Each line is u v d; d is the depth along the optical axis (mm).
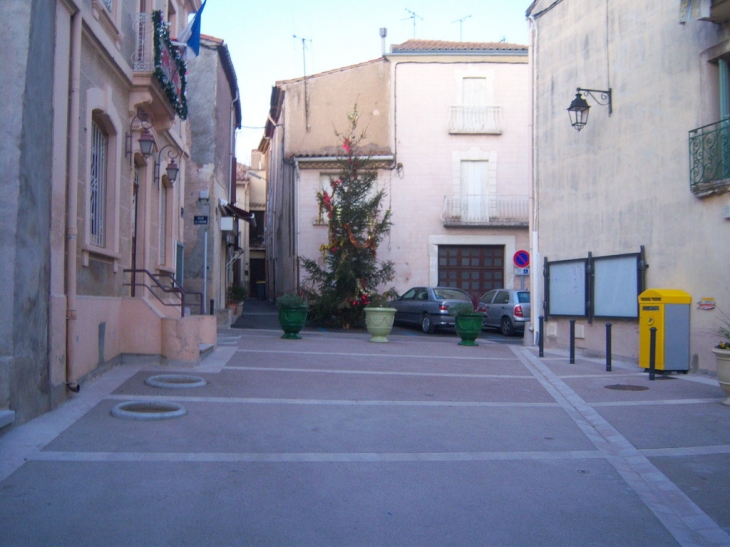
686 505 5629
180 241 16297
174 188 15344
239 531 4730
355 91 26984
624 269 13508
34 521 4723
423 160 26594
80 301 8547
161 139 13930
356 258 23484
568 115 15492
